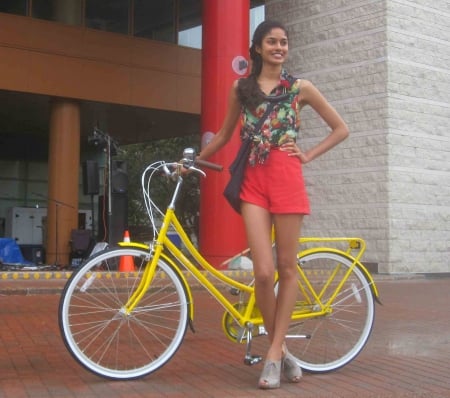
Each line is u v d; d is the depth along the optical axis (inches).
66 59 706.8
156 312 179.9
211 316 308.8
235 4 568.7
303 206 169.5
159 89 759.1
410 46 600.7
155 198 965.8
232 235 549.3
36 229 906.1
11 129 943.7
